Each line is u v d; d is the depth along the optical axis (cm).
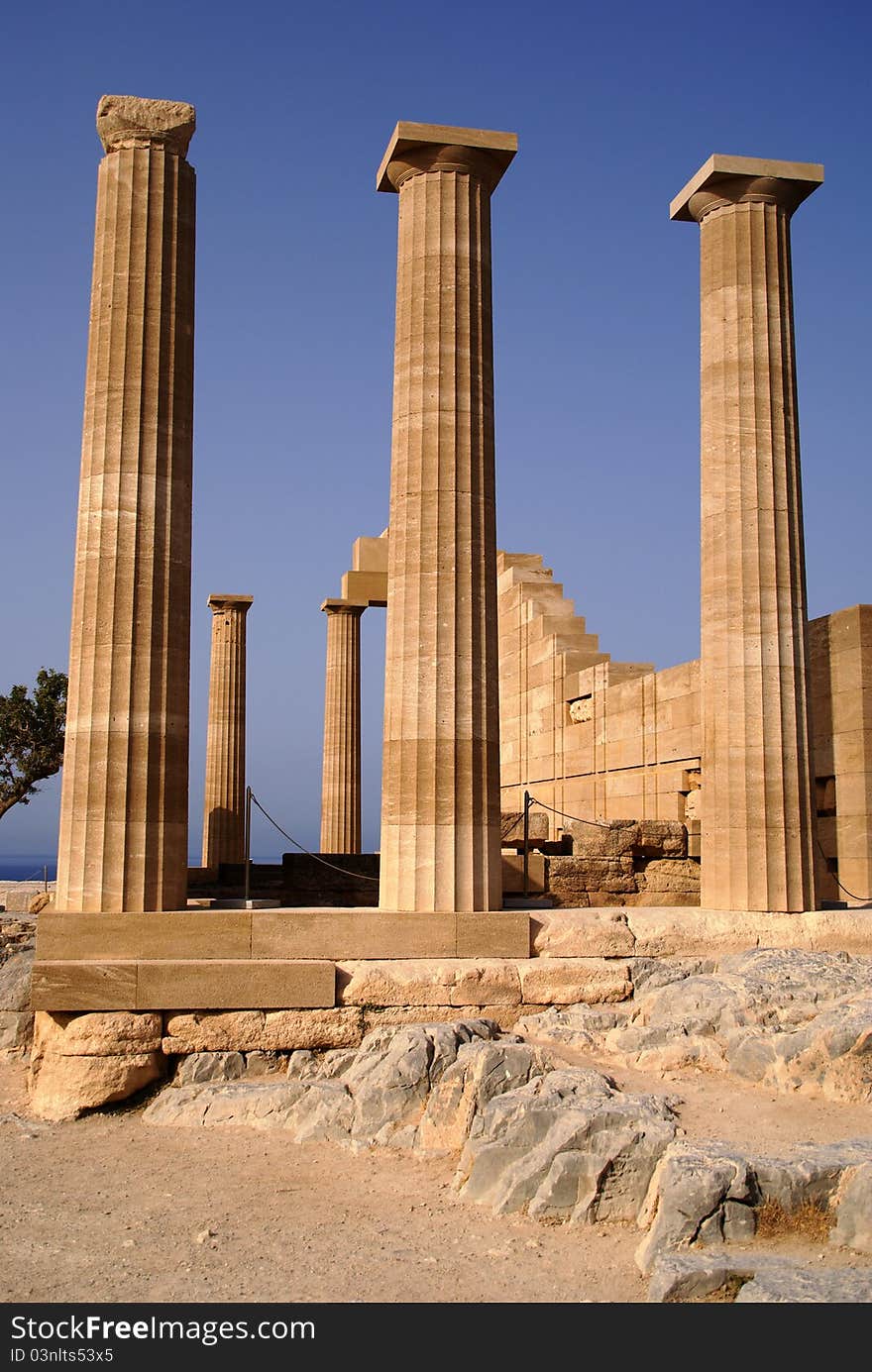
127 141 1652
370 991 1497
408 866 1567
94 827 1525
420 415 1638
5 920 2300
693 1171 942
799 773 1691
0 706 4341
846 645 1925
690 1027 1349
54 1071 1448
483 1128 1150
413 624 1608
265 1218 1066
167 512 1603
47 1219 1075
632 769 2538
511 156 1680
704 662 1747
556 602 3162
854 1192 912
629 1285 890
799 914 1653
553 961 1547
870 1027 1205
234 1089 1389
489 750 1603
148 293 1625
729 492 1728
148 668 1565
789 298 1778
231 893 2512
